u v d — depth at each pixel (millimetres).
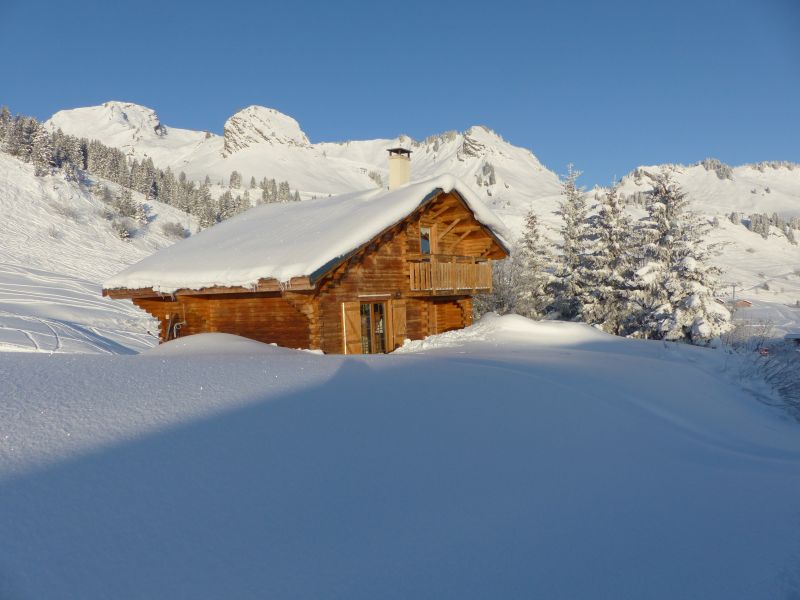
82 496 3393
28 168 74438
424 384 7203
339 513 3680
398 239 16703
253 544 3188
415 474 4449
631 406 7824
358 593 2875
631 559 3576
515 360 10289
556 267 34500
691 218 26703
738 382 11281
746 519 4457
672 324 24328
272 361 8055
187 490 3664
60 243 56844
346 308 14961
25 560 2727
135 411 4965
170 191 104062
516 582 3148
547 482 4691
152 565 2861
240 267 13617
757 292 113125
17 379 5773
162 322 17875
